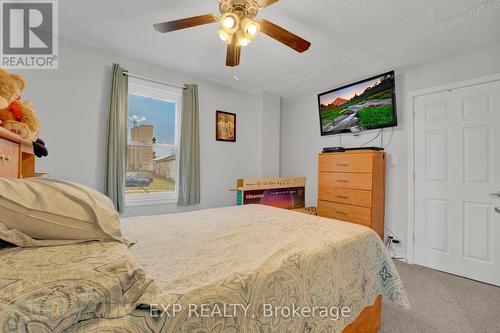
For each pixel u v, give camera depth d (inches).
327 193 122.5
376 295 54.7
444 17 73.6
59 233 27.0
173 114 124.8
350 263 48.9
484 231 88.0
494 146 86.4
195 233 52.9
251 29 59.7
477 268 88.9
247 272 32.9
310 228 57.9
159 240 47.7
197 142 124.0
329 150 123.8
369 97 116.3
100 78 98.6
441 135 98.9
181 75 121.5
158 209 117.2
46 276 20.5
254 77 126.2
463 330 60.4
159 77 114.1
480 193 89.0
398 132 111.5
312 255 42.1
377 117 113.4
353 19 75.5
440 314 67.2
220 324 26.7
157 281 29.5
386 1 67.1
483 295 77.7
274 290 33.7
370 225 105.3
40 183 28.6
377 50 94.7
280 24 78.2
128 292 23.1
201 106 129.0
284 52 98.1
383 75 110.3
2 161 36.9
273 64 109.8
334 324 41.3
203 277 31.0
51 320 18.0
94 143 97.7
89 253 25.5
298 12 72.2
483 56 89.5
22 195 25.6
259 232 54.2
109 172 97.3
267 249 43.0
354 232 55.6
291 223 62.7
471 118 91.4
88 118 96.0
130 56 104.2
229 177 140.3
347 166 114.2
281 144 167.2
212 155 133.6
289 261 38.4
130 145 110.9
